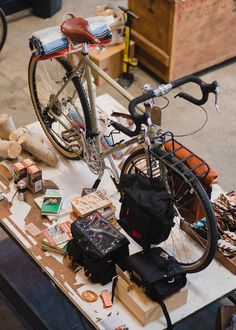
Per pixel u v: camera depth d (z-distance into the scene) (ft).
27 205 10.75
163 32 15.60
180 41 15.71
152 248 9.27
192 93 16.30
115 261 9.36
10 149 11.40
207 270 9.74
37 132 12.51
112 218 10.34
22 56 17.51
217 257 9.84
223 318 9.65
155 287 8.66
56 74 12.82
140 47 16.57
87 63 10.50
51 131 12.07
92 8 19.76
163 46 15.88
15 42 18.04
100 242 9.27
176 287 8.85
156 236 9.10
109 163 11.55
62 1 19.99
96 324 8.87
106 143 11.35
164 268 8.82
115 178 11.02
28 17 19.16
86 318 9.02
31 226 10.38
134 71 17.08
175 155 9.77
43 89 12.38
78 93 10.93
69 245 9.68
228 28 16.47
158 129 9.44
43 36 10.55
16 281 11.53
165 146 9.98
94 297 9.23
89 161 11.22
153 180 9.48
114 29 16.05
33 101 12.33
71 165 11.76
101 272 9.28
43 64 13.07
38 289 11.40
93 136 10.89
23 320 11.07
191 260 9.92
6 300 11.35
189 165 9.82
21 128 12.02
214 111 15.75
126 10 15.64
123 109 12.79
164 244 10.15
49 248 9.93
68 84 11.37
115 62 16.38
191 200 9.84
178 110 15.71
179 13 15.05
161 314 8.93
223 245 9.78
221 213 10.36
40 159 11.68
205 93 9.36
